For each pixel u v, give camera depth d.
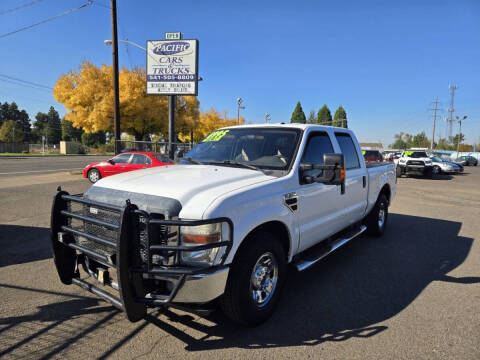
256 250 2.95
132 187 2.99
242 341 2.91
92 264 3.18
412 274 4.53
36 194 10.61
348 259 5.11
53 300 3.61
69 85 26.52
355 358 2.68
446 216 8.59
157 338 2.94
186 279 2.53
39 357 2.64
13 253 5.08
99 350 2.75
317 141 4.09
